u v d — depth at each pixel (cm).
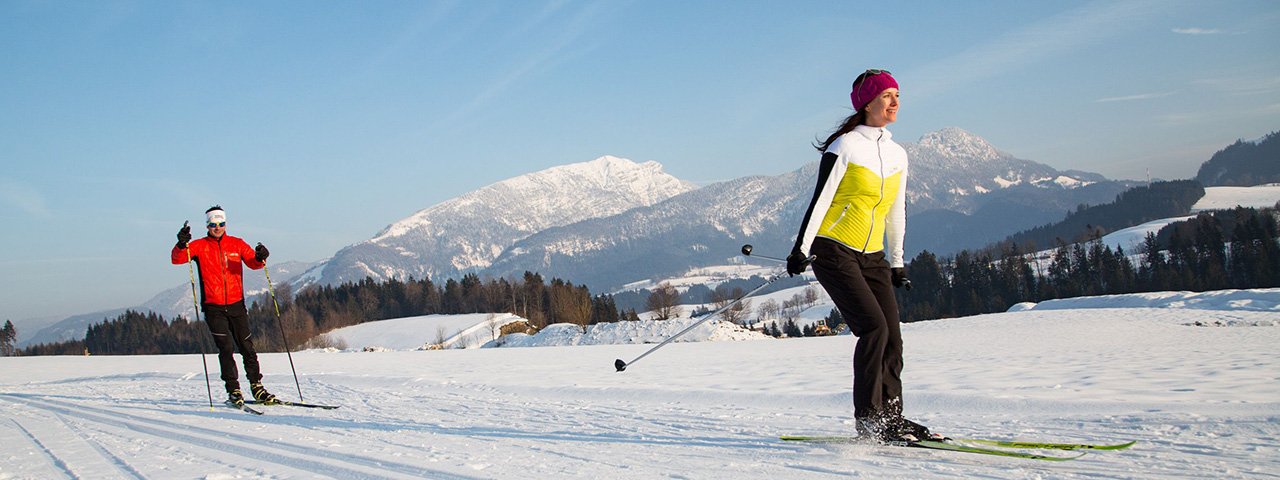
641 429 490
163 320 11450
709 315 404
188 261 705
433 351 2481
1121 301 3459
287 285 11312
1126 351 1181
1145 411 462
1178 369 771
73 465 409
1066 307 3775
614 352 1802
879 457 343
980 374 810
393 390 840
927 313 10325
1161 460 314
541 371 1100
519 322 7350
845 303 374
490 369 1188
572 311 7575
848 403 592
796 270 364
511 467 361
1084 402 504
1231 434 366
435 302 11081
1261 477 278
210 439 491
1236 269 8881
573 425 519
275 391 880
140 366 1594
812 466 333
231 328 725
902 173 383
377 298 11294
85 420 628
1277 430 366
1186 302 3112
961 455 340
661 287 7375
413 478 344
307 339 7156
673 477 327
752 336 3912
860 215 372
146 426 574
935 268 11162
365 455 405
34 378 1288
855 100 387
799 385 750
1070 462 317
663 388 731
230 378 708
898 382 375
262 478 355
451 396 758
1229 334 1695
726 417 538
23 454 455
